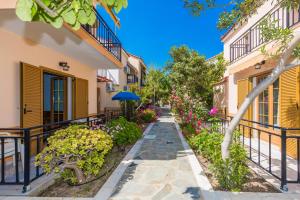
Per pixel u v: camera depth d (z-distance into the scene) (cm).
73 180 380
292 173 431
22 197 327
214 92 1503
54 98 830
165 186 376
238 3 362
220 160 372
